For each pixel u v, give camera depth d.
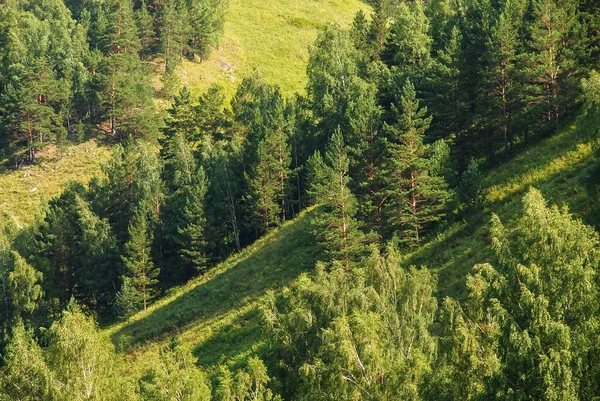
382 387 23.69
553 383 19.86
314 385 25.16
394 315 26.98
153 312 65.56
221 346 50.44
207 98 95.38
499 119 57.81
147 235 74.75
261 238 70.50
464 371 22.05
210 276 68.56
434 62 69.88
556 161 49.47
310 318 28.69
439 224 52.34
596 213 35.50
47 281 75.62
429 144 57.72
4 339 65.81
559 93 55.88
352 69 77.56
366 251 49.94
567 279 22.25
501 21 58.88
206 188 74.81
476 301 23.44
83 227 77.69
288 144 77.25
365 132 59.03
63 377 29.17
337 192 50.88
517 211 45.56
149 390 26.42
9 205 94.19
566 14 57.34
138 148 95.62
